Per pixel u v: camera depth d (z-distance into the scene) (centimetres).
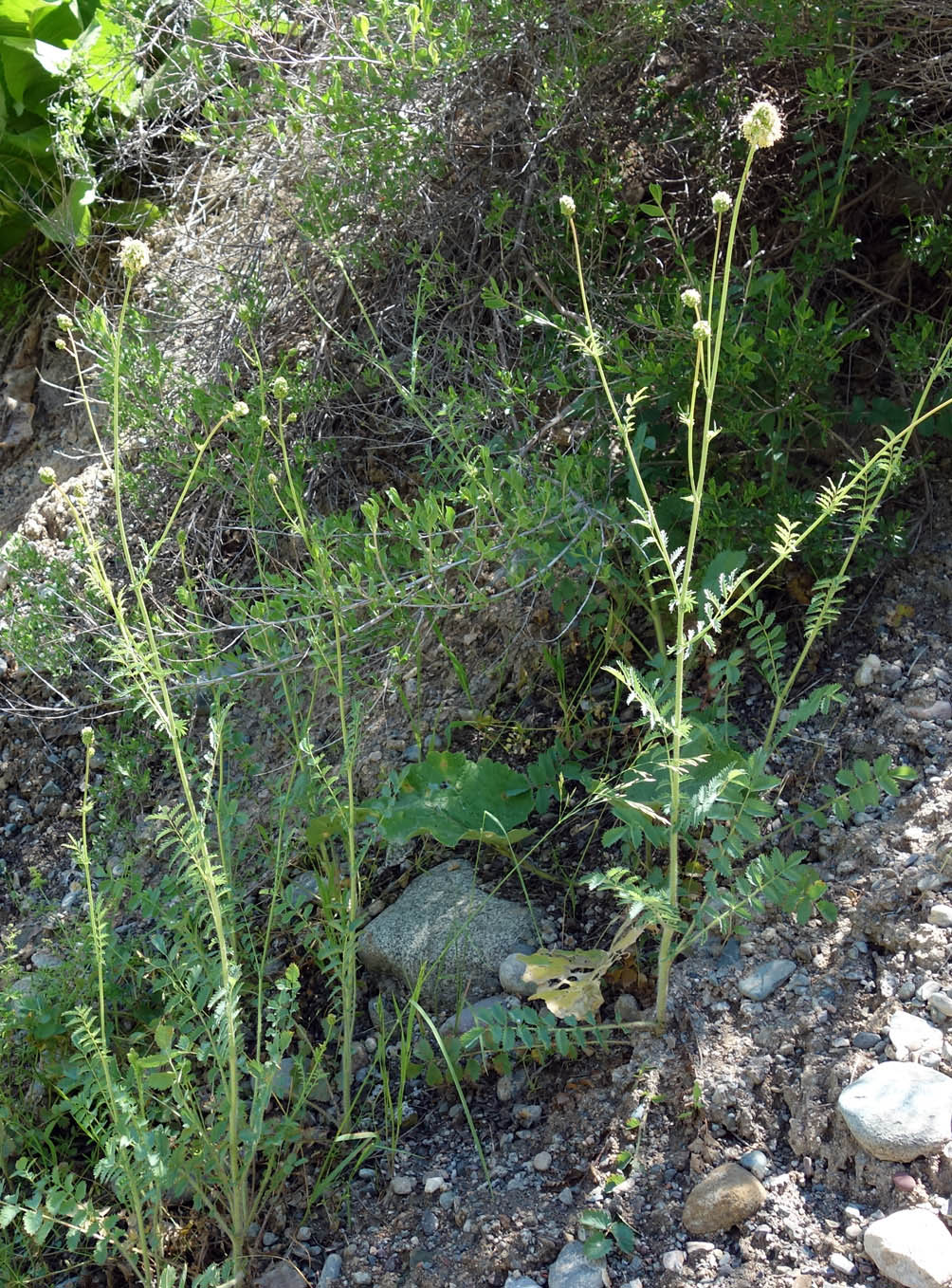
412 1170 102
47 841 159
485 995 114
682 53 154
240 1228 96
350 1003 103
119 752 148
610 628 131
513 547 120
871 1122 84
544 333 143
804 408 125
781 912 104
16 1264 107
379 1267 96
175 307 175
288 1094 108
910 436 132
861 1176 85
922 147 133
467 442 136
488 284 154
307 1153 107
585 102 151
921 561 127
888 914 99
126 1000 119
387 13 144
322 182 157
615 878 95
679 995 102
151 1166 91
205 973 107
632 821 104
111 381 150
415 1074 111
